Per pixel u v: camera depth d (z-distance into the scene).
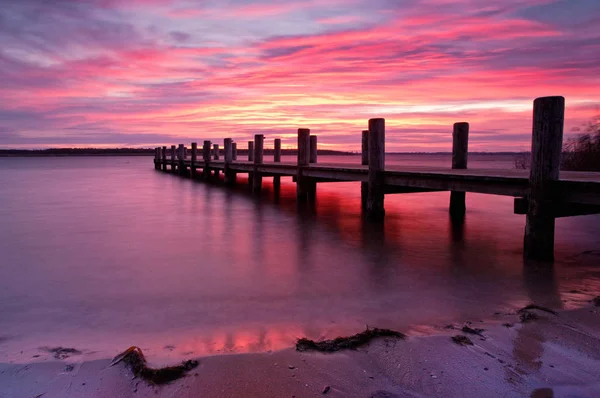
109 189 17.44
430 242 7.13
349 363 2.74
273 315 3.84
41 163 60.09
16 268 5.54
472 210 11.12
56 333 3.46
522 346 3.00
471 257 6.07
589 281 4.84
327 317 3.78
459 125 9.59
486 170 8.82
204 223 9.12
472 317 3.72
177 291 4.58
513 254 6.21
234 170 18.89
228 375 2.60
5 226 8.76
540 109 5.31
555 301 4.17
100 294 4.49
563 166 15.80
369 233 7.93
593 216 9.65
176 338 3.32
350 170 9.88
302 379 2.54
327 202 12.91
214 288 4.69
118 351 3.04
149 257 6.12
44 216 10.13
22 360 2.88
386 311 3.92
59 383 2.54
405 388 2.45
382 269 5.47
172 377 2.57
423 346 2.99
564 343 3.05
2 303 4.22
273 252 6.44
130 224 9.01
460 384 2.49
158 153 36.75
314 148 15.48
